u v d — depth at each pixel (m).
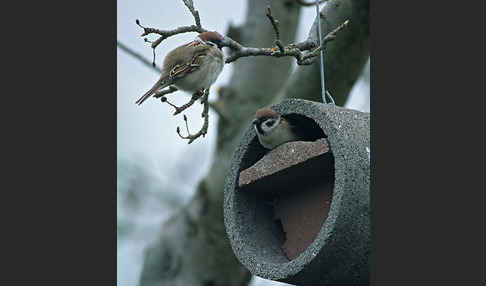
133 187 15.98
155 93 10.34
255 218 9.71
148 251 15.06
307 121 9.43
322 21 11.57
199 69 10.34
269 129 9.23
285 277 8.77
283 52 9.80
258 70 15.28
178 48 10.59
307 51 10.97
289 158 9.02
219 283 14.80
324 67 11.97
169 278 14.77
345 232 8.52
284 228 9.62
